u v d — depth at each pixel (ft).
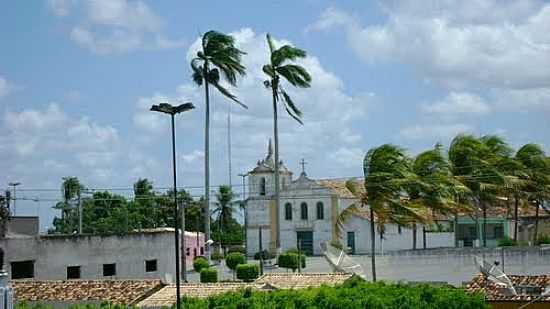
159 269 185.06
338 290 119.65
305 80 237.04
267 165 322.14
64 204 301.63
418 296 119.03
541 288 136.87
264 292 118.83
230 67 229.66
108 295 134.41
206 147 231.91
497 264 156.35
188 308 109.29
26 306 120.16
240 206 371.76
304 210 312.50
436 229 286.05
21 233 165.89
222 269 247.29
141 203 348.18
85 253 172.24
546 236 260.83
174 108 97.50
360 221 295.69
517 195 225.15
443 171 211.82
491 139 229.25
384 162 187.83
